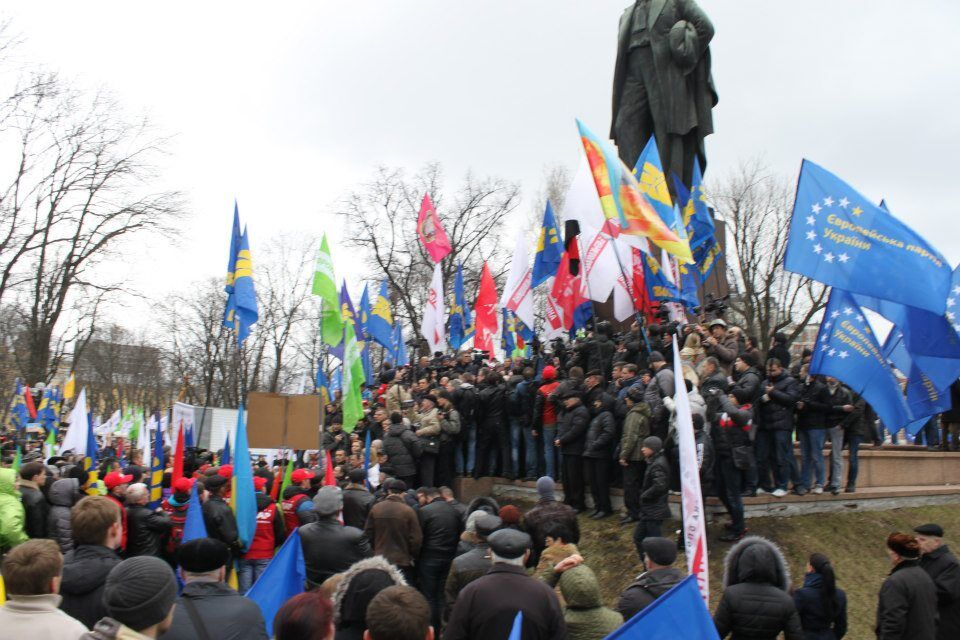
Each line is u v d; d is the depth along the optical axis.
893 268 10.98
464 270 45.19
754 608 6.36
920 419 12.48
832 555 12.90
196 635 4.56
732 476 12.48
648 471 11.55
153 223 36.44
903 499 15.23
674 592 4.44
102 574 5.97
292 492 11.29
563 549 7.45
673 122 20.11
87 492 11.27
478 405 17.28
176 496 9.73
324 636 4.01
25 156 34.06
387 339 21.98
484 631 5.50
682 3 20.34
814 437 14.02
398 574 6.16
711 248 18.58
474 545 8.43
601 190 13.46
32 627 4.26
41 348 36.19
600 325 17.08
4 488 8.47
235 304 14.90
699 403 11.94
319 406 12.39
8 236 33.75
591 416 14.79
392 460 15.16
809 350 14.68
